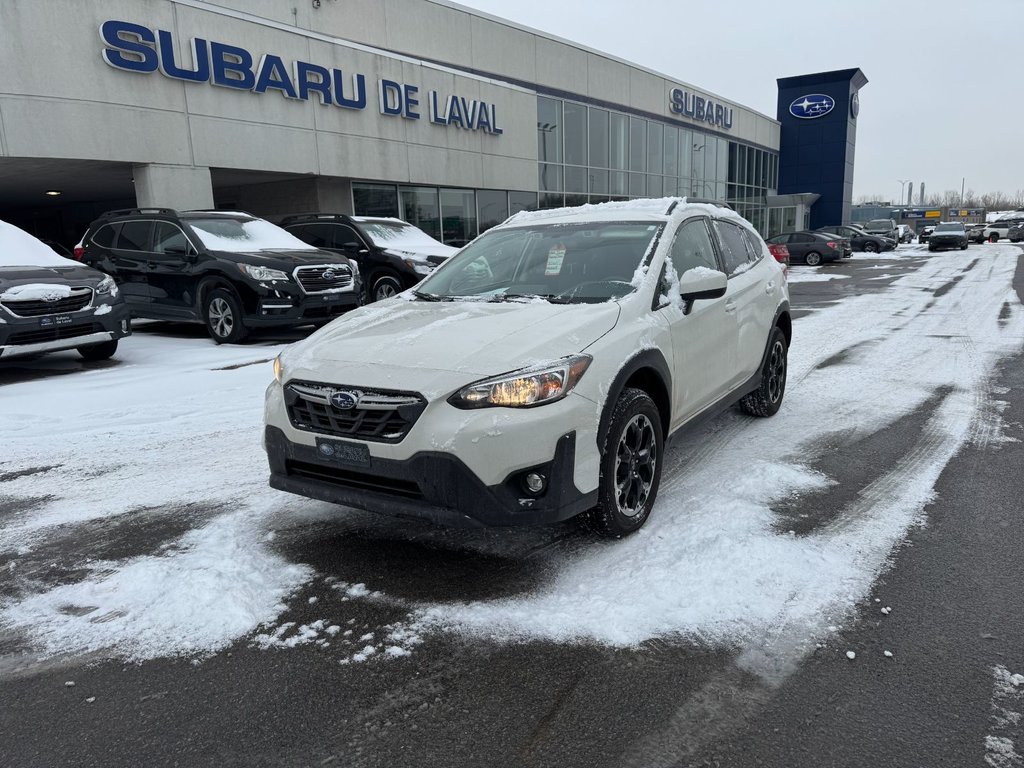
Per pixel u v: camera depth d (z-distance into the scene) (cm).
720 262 479
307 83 1509
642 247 406
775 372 559
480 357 301
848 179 4584
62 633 280
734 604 285
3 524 388
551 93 2498
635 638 266
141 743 221
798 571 308
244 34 1389
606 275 393
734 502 380
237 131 1398
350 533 361
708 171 3562
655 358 354
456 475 285
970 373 701
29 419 588
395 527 366
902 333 968
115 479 452
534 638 269
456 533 357
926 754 207
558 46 2511
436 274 466
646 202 473
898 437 501
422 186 1905
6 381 738
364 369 309
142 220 1019
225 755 215
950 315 1142
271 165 1466
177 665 259
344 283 984
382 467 297
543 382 293
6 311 703
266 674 253
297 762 212
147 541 360
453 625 278
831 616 277
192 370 772
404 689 243
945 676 242
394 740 220
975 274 1998
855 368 742
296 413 325
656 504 384
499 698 238
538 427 288
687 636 267
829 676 243
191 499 415
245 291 910
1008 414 554
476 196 2091
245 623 283
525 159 2223
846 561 318
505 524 289
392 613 288
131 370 782
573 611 284
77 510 404
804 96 4431
